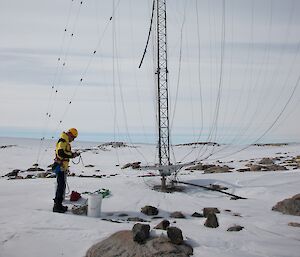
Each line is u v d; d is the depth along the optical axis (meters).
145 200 12.31
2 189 13.66
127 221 9.24
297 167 25.36
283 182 16.14
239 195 14.56
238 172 21.66
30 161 38.50
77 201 11.38
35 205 10.55
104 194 12.55
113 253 6.02
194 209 11.46
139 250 6.03
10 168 31.02
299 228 8.88
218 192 14.98
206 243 6.66
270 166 24.86
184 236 6.96
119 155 48.62
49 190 13.38
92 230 7.20
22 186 14.61
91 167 31.97
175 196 13.58
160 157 18.53
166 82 18.83
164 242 6.28
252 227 8.74
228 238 7.15
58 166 9.76
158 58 18.84
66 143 9.96
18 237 6.71
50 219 7.87
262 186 15.37
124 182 16.22
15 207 9.90
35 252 6.16
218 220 9.45
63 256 6.07
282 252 6.43
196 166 27.16
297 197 11.53
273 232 8.43
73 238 6.77
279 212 11.09
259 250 6.52
